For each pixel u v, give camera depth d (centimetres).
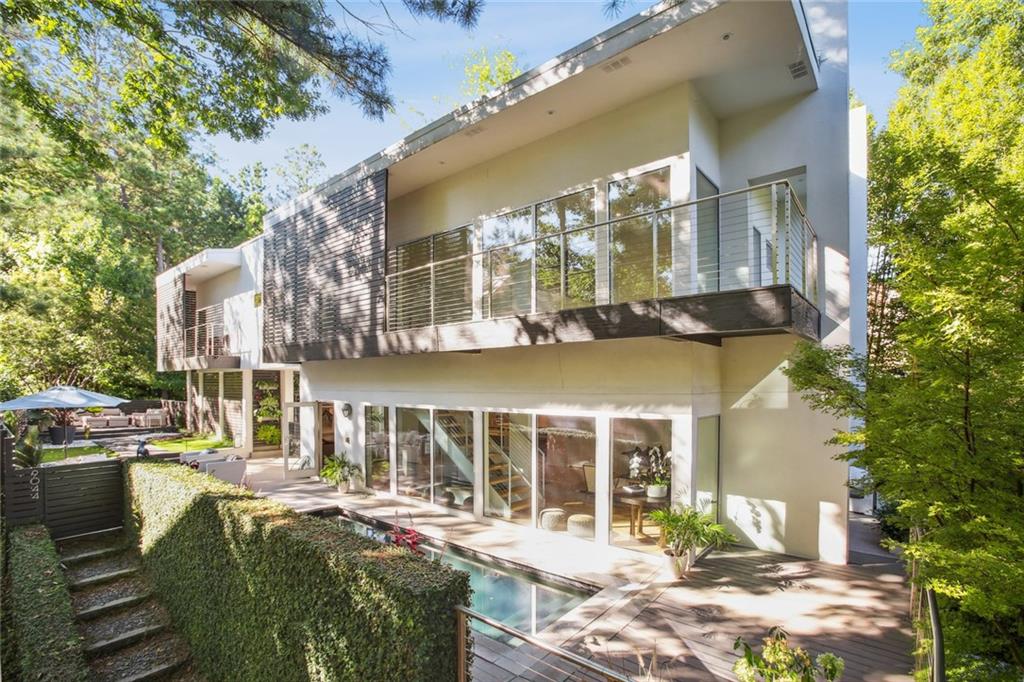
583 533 796
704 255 771
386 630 338
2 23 739
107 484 874
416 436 1076
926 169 354
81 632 614
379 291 984
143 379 2412
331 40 593
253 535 486
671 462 713
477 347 809
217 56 682
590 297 805
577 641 508
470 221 1011
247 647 487
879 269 1075
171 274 2077
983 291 311
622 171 786
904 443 356
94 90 902
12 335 1877
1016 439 319
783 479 761
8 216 1403
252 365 1627
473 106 834
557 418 837
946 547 315
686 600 600
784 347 766
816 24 773
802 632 525
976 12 1252
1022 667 339
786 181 561
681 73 708
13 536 742
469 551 787
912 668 458
